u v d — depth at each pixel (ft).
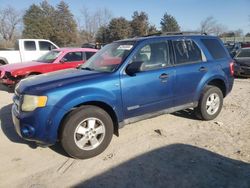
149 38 17.43
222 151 15.40
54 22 209.56
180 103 18.57
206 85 19.79
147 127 19.33
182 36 19.02
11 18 201.16
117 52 17.19
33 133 13.91
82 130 14.49
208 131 18.45
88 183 12.67
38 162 14.70
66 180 12.98
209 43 20.43
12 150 16.16
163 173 13.28
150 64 17.01
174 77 17.74
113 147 16.19
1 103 27.78
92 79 14.98
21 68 31.42
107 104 15.15
